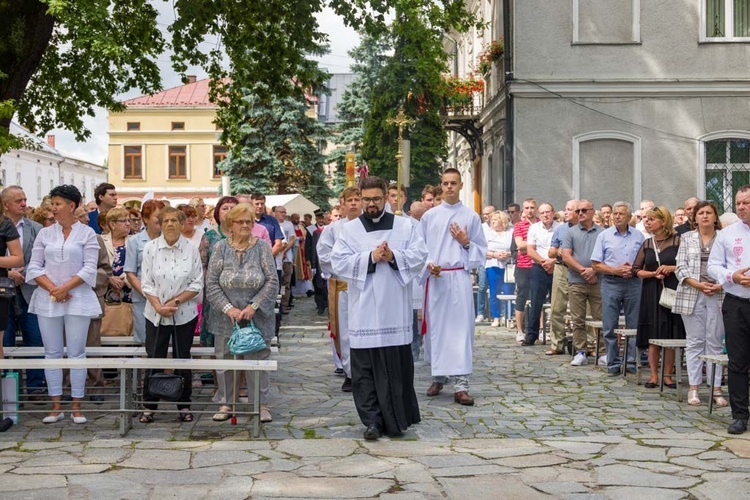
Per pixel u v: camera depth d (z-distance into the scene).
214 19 20.17
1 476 5.96
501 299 15.47
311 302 22.95
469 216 9.13
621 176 21.03
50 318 7.83
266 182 42.94
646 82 20.75
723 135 20.86
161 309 7.77
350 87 45.59
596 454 6.62
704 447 6.84
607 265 10.62
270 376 10.45
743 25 20.80
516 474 6.05
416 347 11.85
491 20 24.94
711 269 7.70
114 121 60.12
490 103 23.78
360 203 9.20
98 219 9.96
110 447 6.84
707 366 8.62
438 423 7.83
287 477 5.96
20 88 16.69
